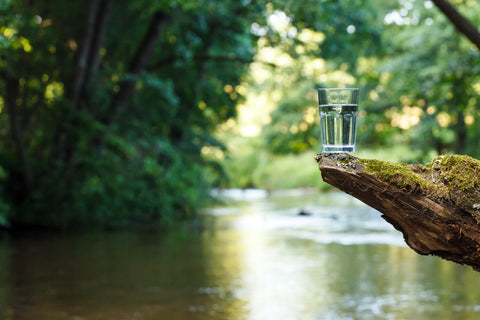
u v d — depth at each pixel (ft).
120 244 46.75
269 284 30.55
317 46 66.59
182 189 70.23
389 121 97.60
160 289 29.37
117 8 66.39
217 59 67.97
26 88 62.28
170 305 26.04
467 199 9.31
